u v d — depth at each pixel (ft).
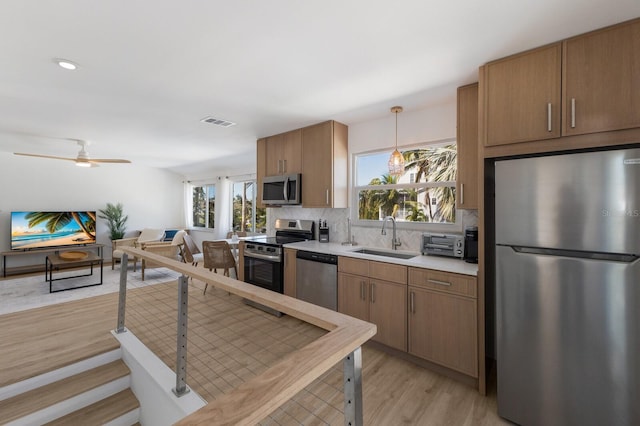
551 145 5.74
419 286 7.63
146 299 12.31
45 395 6.21
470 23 5.22
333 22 5.22
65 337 8.21
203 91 8.29
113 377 6.89
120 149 16.15
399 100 8.93
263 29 5.43
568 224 5.14
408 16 5.04
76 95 8.53
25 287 14.33
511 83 6.23
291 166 12.23
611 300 4.79
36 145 15.10
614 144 5.12
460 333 6.98
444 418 5.90
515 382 5.75
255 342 8.86
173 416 5.36
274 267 11.34
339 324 2.92
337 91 8.28
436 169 9.64
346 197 11.46
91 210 21.06
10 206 18.13
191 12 4.93
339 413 6.02
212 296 13.01
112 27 5.35
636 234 4.59
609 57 5.18
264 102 9.12
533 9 4.82
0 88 8.04
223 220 22.08
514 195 5.72
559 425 5.29
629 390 4.69
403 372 7.52
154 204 24.18
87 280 15.74
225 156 18.22
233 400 1.83
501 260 5.89
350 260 9.04
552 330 5.32
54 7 4.76
